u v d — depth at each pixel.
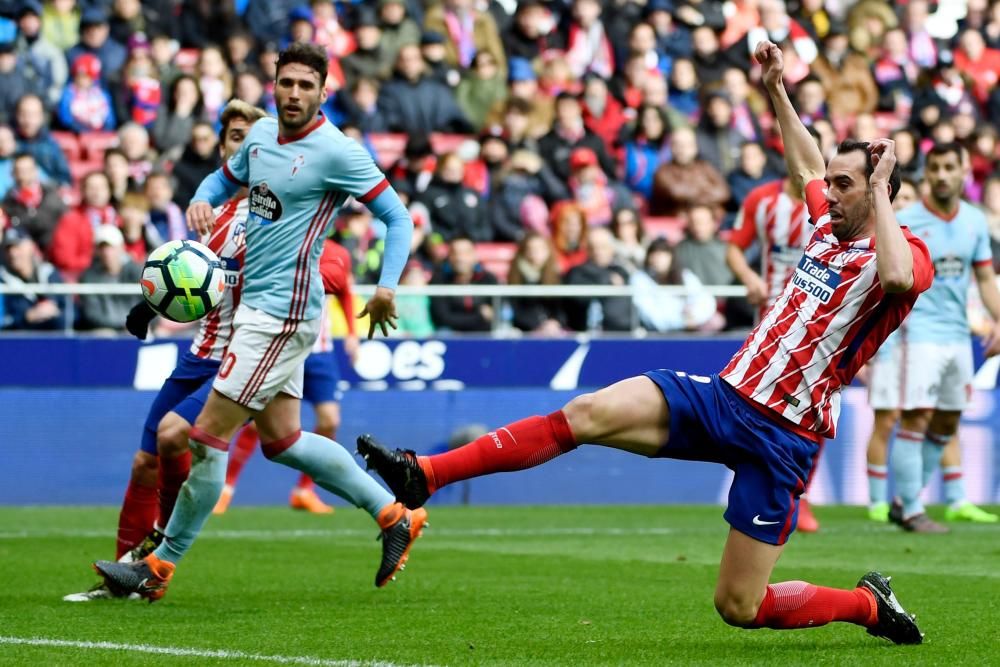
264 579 17.06
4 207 32.62
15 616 13.42
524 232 36.50
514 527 25.91
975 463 32.62
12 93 37.16
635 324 32.00
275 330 13.83
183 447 14.52
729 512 11.38
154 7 40.34
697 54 42.59
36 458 30.14
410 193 35.72
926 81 44.38
